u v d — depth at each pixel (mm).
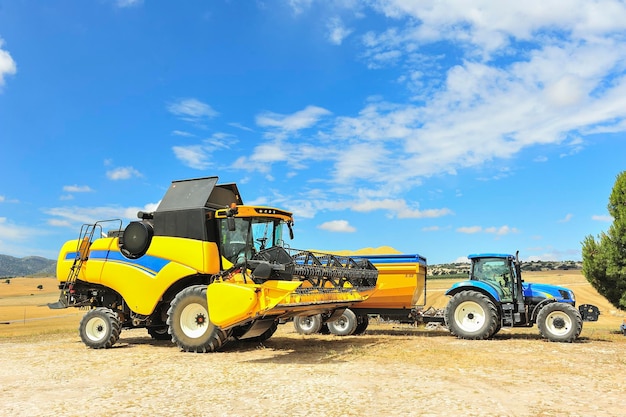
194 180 12391
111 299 13391
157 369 8875
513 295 14031
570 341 12789
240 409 5965
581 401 6211
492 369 8516
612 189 17188
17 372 8883
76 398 6723
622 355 10328
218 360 9828
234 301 9516
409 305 14969
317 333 15648
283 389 6980
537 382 7391
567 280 59938
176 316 11180
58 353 11398
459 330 13781
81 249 13258
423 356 10055
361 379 7621
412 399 6312
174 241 11938
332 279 11469
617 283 16516
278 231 12828
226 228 11875
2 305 86562
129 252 12570
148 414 5832
